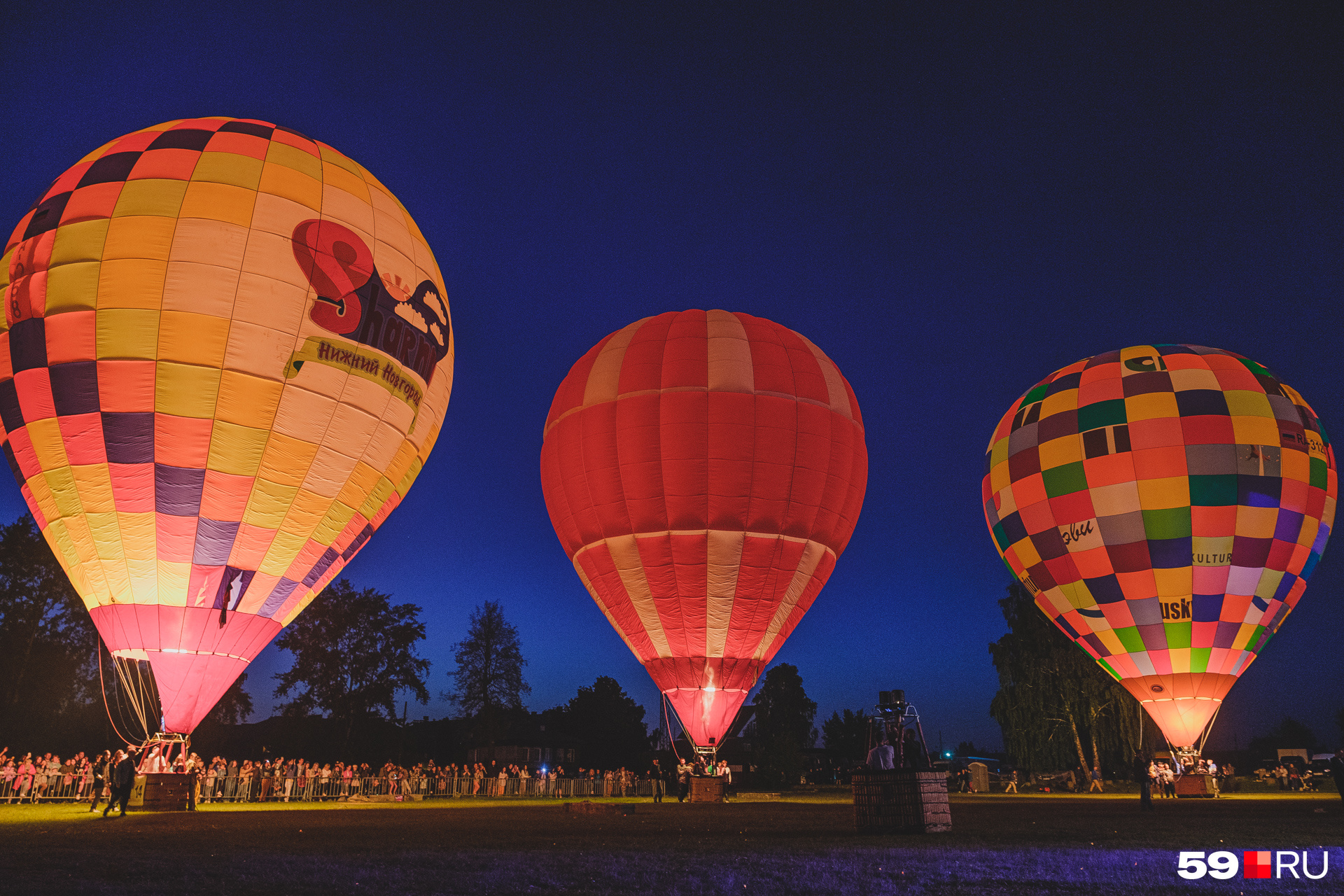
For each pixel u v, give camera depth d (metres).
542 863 9.57
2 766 25.78
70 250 21.00
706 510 27.27
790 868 9.20
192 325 20.92
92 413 20.80
